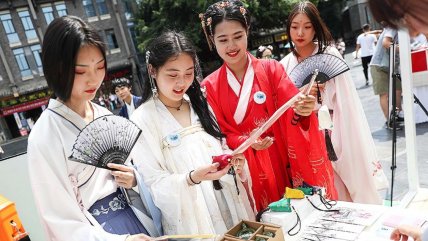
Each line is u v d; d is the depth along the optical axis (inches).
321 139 69.9
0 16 660.7
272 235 48.2
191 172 50.6
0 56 667.4
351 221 54.8
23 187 97.5
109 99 444.1
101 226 49.3
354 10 1050.1
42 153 45.7
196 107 59.7
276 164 72.3
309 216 59.4
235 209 59.2
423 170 115.3
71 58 44.4
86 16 754.8
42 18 709.9
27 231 97.3
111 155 48.8
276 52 829.8
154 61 52.6
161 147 55.4
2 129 663.1
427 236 33.4
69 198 46.4
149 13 718.5
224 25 65.2
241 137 65.4
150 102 56.9
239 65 69.6
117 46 791.1
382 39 166.2
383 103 174.9
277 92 69.4
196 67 59.0
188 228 52.1
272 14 658.2
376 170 90.0
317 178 69.1
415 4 24.9
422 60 96.4
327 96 85.8
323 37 87.7
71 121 49.4
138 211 52.7
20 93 685.3
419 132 153.8
